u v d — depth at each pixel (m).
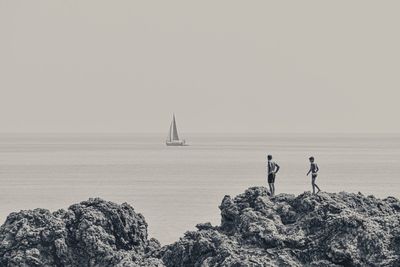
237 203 58.06
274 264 50.88
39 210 59.06
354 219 52.28
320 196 56.47
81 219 56.88
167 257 54.75
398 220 53.34
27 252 55.28
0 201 138.38
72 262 55.59
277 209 56.34
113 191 160.75
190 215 110.94
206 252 53.47
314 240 52.53
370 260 50.84
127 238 58.12
